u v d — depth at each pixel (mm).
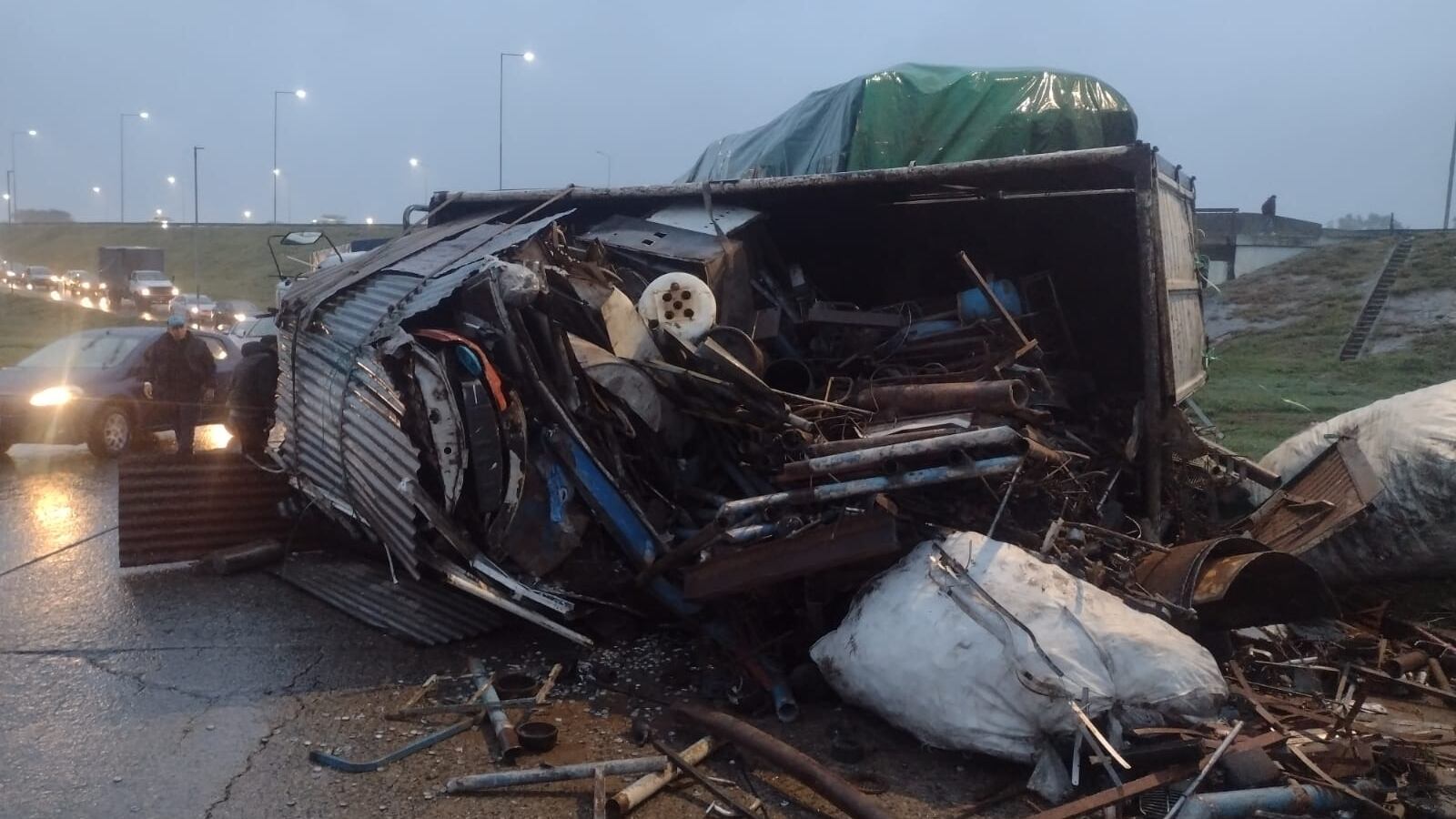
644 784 3584
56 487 9117
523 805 3547
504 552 4992
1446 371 17156
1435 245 26922
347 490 5621
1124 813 3436
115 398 10680
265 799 3559
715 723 3900
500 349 5121
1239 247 29344
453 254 5977
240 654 4977
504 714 4184
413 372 4988
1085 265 6859
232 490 6727
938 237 7227
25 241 67875
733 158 9094
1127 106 7645
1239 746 3516
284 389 6391
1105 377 7246
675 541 5121
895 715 3959
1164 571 4457
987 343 5941
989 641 3742
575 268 5715
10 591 5930
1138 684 3695
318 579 6172
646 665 4898
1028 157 5648
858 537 4211
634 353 5391
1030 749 3676
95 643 5074
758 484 5371
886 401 5250
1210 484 6535
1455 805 3441
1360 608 5746
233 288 47750
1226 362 19984
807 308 6762
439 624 5320
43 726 4109
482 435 4875
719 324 5945
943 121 7332
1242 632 4949
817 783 3430
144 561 6406
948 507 4699
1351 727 3939
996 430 4219
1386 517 5598
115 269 38406
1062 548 4559
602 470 5031
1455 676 4914
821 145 7781
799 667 4516
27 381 10562
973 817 3508
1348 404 14211
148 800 3535
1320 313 23156
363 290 5996
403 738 4062
